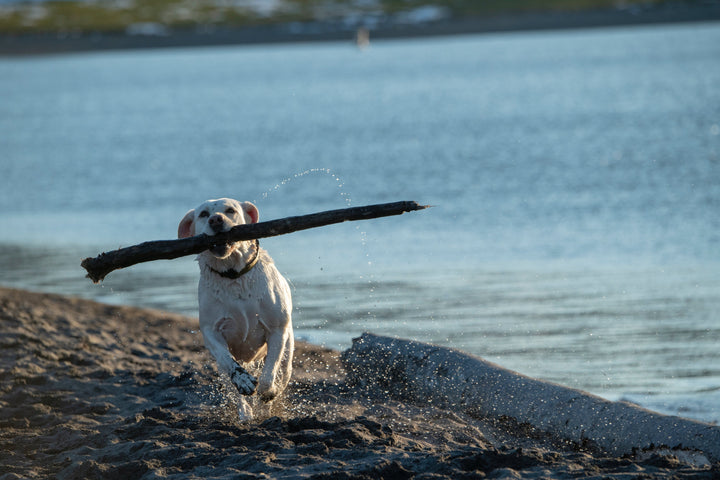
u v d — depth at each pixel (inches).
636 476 299.4
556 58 4544.8
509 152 1565.0
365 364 514.6
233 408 455.8
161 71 5265.8
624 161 1380.4
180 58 6633.9
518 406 424.8
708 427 353.1
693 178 1194.6
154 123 2519.7
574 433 394.3
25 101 3563.0
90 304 727.7
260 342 429.4
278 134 2058.3
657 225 931.3
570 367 530.0
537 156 1497.3
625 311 643.5
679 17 7106.3
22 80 4877.0
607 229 931.3
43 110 3144.7
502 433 422.9
